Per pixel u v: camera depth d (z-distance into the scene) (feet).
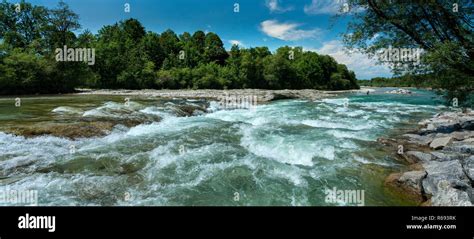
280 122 54.19
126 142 35.70
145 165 28.07
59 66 132.05
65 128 36.99
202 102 86.22
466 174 24.18
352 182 25.16
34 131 34.68
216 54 291.99
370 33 43.09
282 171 27.45
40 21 166.71
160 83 187.21
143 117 50.57
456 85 40.09
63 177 24.45
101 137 37.47
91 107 59.93
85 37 164.14
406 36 41.22
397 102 114.42
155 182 24.39
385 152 33.60
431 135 42.65
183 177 25.54
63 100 79.66
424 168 26.99
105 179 24.45
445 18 38.01
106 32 262.06
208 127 47.06
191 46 282.15
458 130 46.06
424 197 21.90
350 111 77.41
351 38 44.57
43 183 23.16
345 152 33.58
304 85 281.74
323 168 28.55
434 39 38.19
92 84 164.14
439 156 30.86
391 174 25.85
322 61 330.34
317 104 101.35
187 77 201.57
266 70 257.14
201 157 30.78
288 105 96.43
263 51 328.49
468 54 36.99
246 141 38.27
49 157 28.55
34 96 102.53
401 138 41.81
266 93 142.51
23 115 47.21
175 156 30.83
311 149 34.58
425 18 39.52
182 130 44.27
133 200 21.12
